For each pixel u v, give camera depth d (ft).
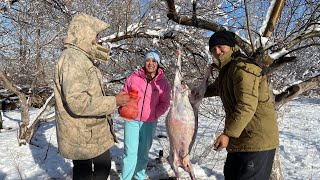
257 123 9.43
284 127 33.71
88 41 10.41
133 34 19.94
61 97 10.13
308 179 16.26
